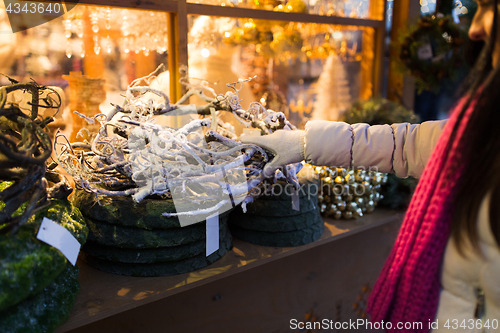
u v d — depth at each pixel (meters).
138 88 0.78
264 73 1.50
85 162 0.73
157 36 1.05
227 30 1.23
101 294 0.70
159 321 0.99
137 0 0.94
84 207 0.75
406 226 0.64
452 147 0.57
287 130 0.80
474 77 0.58
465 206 0.52
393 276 0.64
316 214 0.99
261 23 1.30
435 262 0.58
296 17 1.28
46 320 0.55
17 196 0.53
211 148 0.80
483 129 0.51
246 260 0.85
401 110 1.28
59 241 0.58
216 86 1.26
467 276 0.55
